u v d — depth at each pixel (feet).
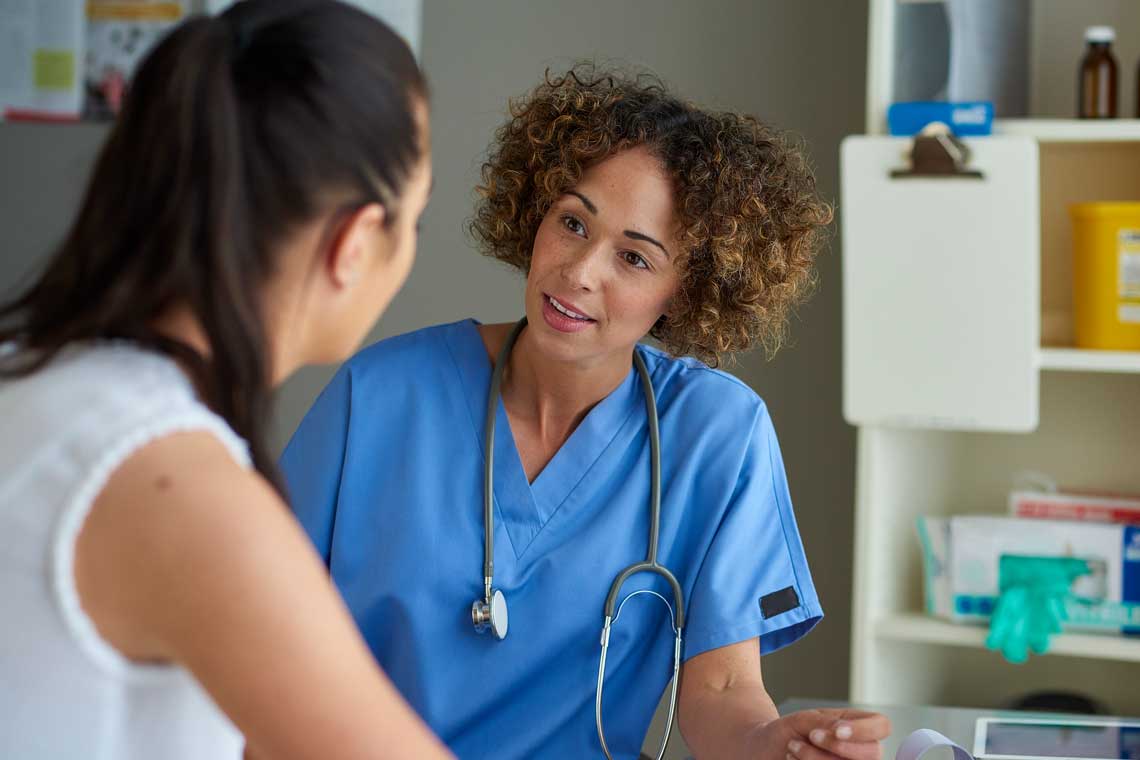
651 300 4.26
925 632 6.69
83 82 8.83
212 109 2.22
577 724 4.45
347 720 2.17
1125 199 7.13
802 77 7.74
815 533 7.88
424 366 4.63
